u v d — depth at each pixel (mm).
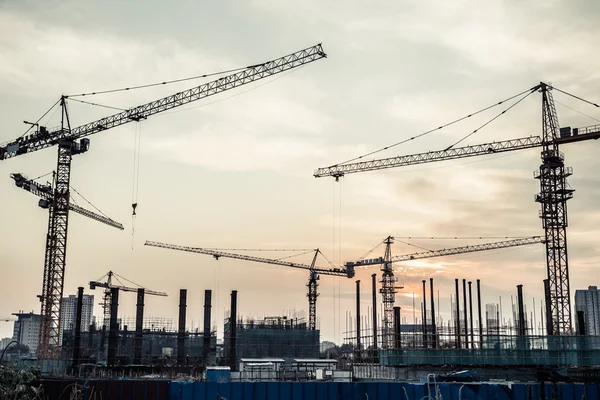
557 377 65625
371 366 76812
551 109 132875
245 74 126562
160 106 130125
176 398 63125
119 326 154375
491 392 58344
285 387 62750
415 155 151375
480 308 113000
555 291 127938
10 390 48562
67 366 110188
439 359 73125
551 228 130375
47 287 127750
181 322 137500
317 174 163750
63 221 131250
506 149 138000
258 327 155375
